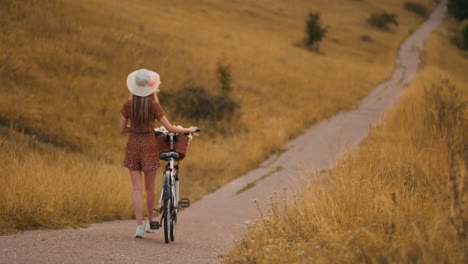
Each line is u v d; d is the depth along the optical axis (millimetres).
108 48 29516
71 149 17578
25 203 7863
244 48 43438
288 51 49031
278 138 21500
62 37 28391
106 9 39156
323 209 6328
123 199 10609
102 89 24000
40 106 20078
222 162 17625
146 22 40000
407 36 80438
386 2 104312
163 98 23438
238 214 11547
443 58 66812
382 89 40938
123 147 19047
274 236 5895
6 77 21500
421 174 6664
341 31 72250
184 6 58656
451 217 4477
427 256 4105
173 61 31625
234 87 30484
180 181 15219
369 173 6996
